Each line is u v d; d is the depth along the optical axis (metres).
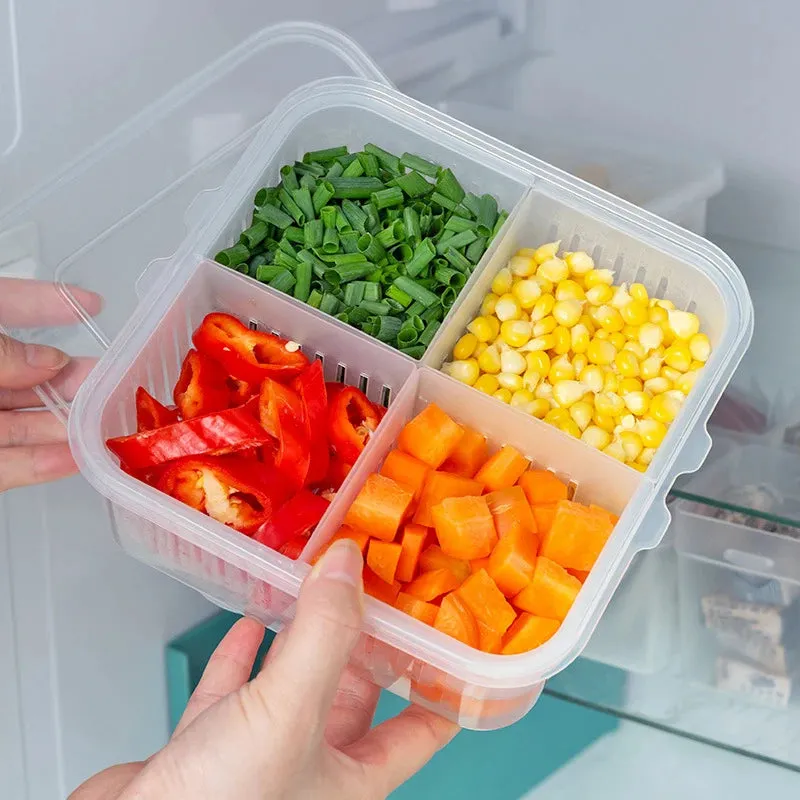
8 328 0.57
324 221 0.59
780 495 0.65
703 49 0.66
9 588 0.62
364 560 0.54
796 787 0.68
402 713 0.54
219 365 0.57
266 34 0.62
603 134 0.69
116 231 0.59
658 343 0.58
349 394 0.56
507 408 0.55
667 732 0.68
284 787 0.49
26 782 0.63
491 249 0.58
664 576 0.65
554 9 0.68
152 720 0.67
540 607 0.52
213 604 0.68
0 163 0.59
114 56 0.61
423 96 0.69
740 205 0.69
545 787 0.69
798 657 0.65
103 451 0.53
